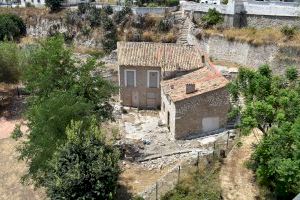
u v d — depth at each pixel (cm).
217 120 3422
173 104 3356
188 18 5422
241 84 2692
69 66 3531
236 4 4959
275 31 4606
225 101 3356
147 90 4038
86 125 2836
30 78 3588
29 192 3231
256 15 4894
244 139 3142
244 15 4978
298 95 2489
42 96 3400
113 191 2578
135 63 3922
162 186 2714
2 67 4566
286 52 4259
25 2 7512
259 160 2544
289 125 2261
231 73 4159
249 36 4600
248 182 2694
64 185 2423
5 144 3897
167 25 5534
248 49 4538
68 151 2519
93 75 3966
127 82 4019
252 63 4525
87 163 2505
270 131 2384
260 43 4422
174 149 3216
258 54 4456
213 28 5053
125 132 3591
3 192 3250
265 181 2600
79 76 3488
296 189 2402
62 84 3403
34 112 2983
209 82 3475
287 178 2138
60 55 3503
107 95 3500
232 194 2611
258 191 2611
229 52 4750
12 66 4612
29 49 4953
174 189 2658
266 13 4828
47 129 2781
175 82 3725
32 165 2834
